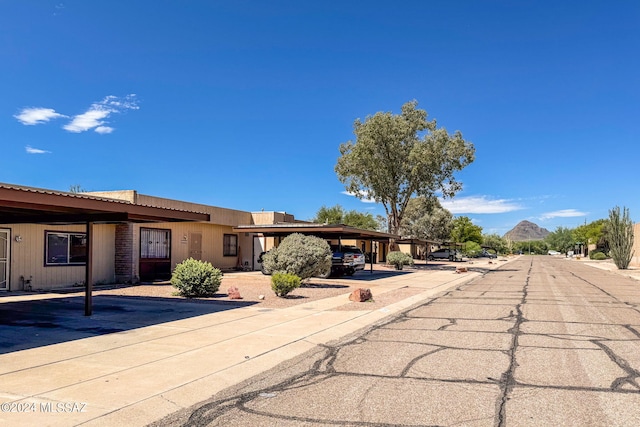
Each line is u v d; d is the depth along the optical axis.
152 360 7.83
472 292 20.55
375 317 12.99
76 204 10.15
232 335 9.98
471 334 10.39
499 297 18.41
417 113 40.00
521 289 22.17
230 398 6.15
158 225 24.06
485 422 5.18
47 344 8.85
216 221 28.67
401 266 38.97
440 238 67.56
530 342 9.48
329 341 9.78
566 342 9.47
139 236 22.53
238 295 16.31
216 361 7.88
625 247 44.53
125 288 19.45
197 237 27.61
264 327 10.95
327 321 11.95
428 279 28.00
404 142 39.81
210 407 5.82
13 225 17.39
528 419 5.26
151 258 23.61
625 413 5.45
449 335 10.29
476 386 6.52
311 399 6.04
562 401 5.86
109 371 7.13
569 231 162.62
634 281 28.14
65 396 5.97
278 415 5.48
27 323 11.02
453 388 6.43
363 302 15.80
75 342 9.06
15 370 7.09
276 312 13.29
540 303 16.28
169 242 24.97
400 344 9.37
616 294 19.70
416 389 6.40
